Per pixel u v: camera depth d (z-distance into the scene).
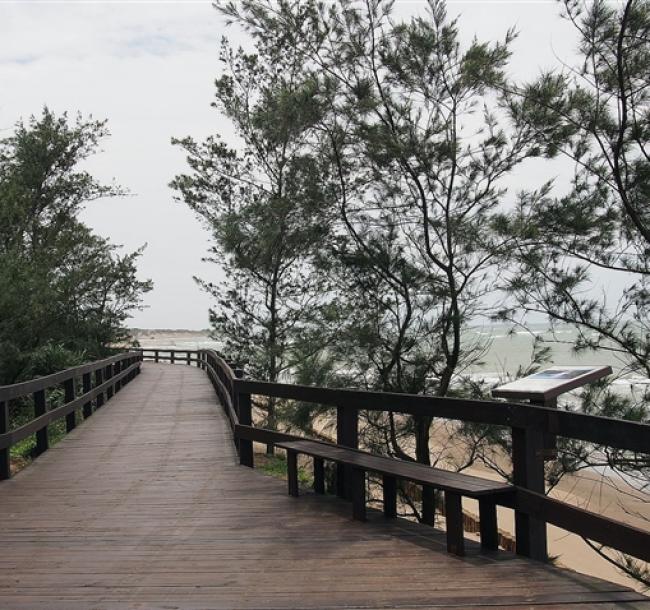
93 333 25.61
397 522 5.51
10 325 15.09
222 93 16.44
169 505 6.38
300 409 9.64
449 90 10.12
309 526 5.43
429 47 9.95
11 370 15.22
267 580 4.19
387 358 10.53
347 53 10.59
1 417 7.84
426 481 4.65
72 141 25.97
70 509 6.32
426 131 10.26
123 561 4.70
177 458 8.92
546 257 8.66
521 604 3.59
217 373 17.64
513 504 4.34
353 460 5.58
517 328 9.02
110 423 12.56
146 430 11.55
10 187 18.27
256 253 12.38
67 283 21.36
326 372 10.32
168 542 5.13
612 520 3.52
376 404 5.66
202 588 4.09
